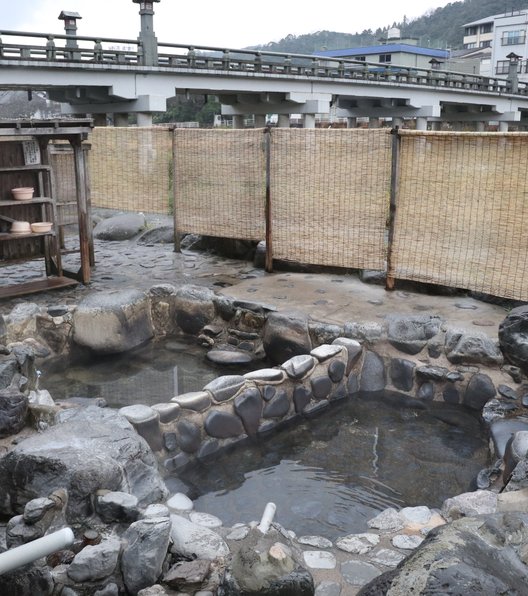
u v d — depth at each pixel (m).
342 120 38.94
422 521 3.47
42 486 3.11
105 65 16.84
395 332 5.71
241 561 2.65
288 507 3.86
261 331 6.46
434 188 6.30
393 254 6.76
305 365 5.09
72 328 6.44
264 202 7.90
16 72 15.39
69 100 18.61
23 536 2.82
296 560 2.80
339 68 23.92
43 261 8.83
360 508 3.85
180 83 18.86
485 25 61.38
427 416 5.17
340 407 5.36
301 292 6.98
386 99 27.28
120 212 11.55
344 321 5.99
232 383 4.67
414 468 4.35
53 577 2.75
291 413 5.07
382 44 46.34
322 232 7.32
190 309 6.91
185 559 2.98
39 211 7.84
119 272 8.21
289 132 7.29
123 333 6.44
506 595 1.89
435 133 6.14
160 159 9.03
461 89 28.84
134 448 3.58
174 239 9.23
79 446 3.38
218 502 3.93
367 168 6.78
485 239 6.06
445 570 1.96
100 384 5.75
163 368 6.14
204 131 8.23
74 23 16.88
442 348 5.55
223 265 8.55
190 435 4.39
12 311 6.26
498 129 35.12
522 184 5.71
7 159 7.40
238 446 4.64
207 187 8.45
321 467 4.37
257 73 20.73
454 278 6.36
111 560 2.77
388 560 3.10
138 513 3.05
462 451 4.59
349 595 2.83
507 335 5.11
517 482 3.56
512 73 32.53
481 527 2.21
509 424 4.58
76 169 7.36
